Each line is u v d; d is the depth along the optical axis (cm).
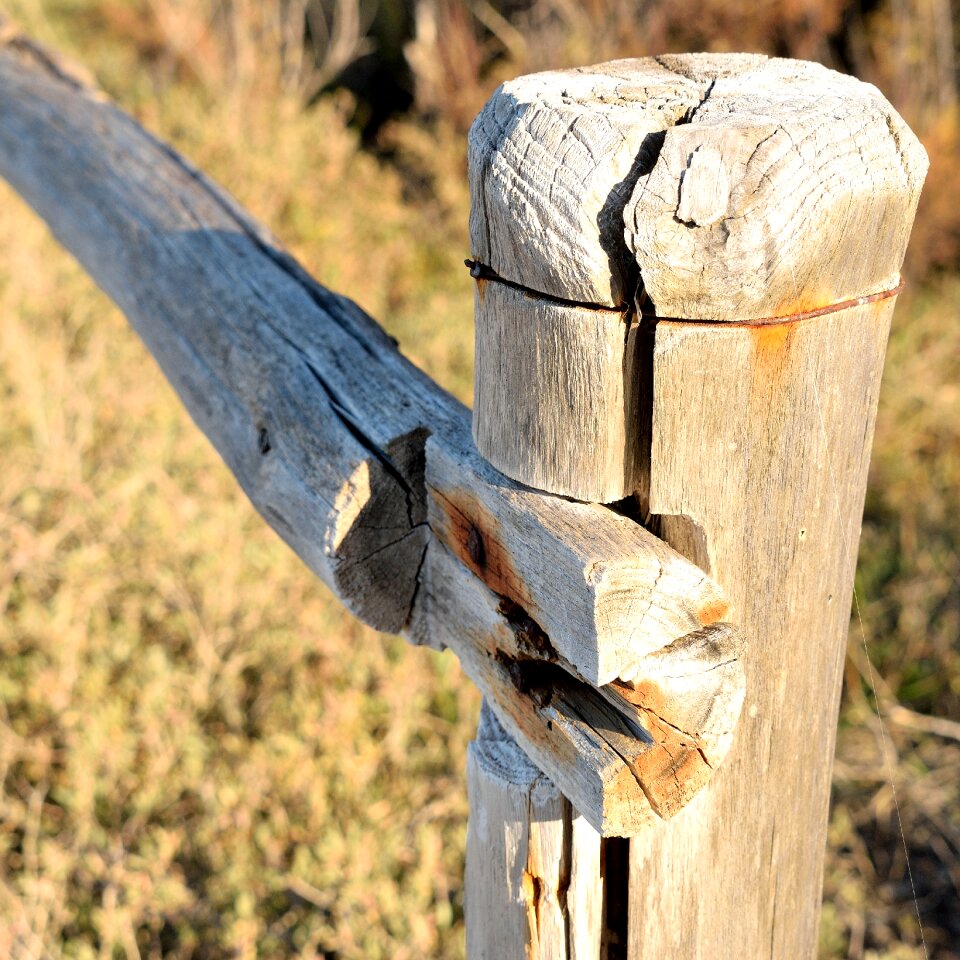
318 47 341
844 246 71
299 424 87
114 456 168
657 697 74
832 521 76
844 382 74
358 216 250
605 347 72
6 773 128
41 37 317
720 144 69
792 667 77
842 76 73
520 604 77
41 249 216
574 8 280
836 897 137
